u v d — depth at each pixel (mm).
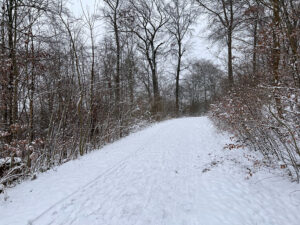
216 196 3305
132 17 15688
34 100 6219
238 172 4156
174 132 10555
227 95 7840
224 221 2613
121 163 5383
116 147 7770
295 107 3605
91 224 2670
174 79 29062
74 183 4055
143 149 6988
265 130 4102
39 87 6695
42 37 6281
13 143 4562
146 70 23547
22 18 5855
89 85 7859
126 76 13133
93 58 8023
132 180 4172
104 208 3072
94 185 3936
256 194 3184
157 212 2955
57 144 6504
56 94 7035
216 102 9883
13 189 3959
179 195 3479
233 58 5891
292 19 4195
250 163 4512
